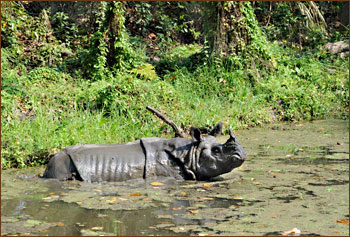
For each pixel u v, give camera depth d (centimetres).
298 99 2947
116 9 2777
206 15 3127
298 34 4122
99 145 1516
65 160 1454
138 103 2366
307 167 1647
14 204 1195
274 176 1524
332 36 4319
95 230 1027
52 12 3547
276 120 2762
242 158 1440
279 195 1315
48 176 1456
